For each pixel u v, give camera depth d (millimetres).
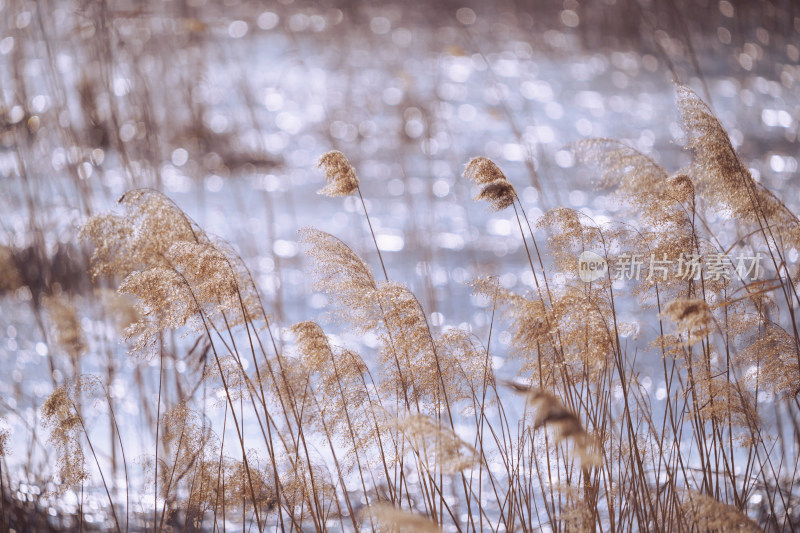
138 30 27234
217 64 51281
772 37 54281
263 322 12633
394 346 9781
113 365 14656
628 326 10648
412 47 61312
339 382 9555
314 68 55281
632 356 15125
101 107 20266
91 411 14406
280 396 9969
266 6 68000
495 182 9992
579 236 10117
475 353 10000
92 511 12289
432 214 26547
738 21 54094
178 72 29625
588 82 54812
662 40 52562
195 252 9492
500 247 27016
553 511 9844
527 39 65688
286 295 22094
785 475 12609
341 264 9695
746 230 13438
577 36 64062
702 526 9273
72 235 17453
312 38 60406
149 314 9742
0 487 11531
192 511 11289
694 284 10477
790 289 11305
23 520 11773
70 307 13758
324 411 9695
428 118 33375
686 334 9664
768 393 12969
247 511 12188
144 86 19062
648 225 10633
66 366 15344
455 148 38781
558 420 7043
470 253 26406
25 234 17953
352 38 61719
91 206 17344
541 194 18234
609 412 10375
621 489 10562
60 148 21484
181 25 29094
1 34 22844
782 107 42750
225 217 29781
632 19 57000
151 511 12445
